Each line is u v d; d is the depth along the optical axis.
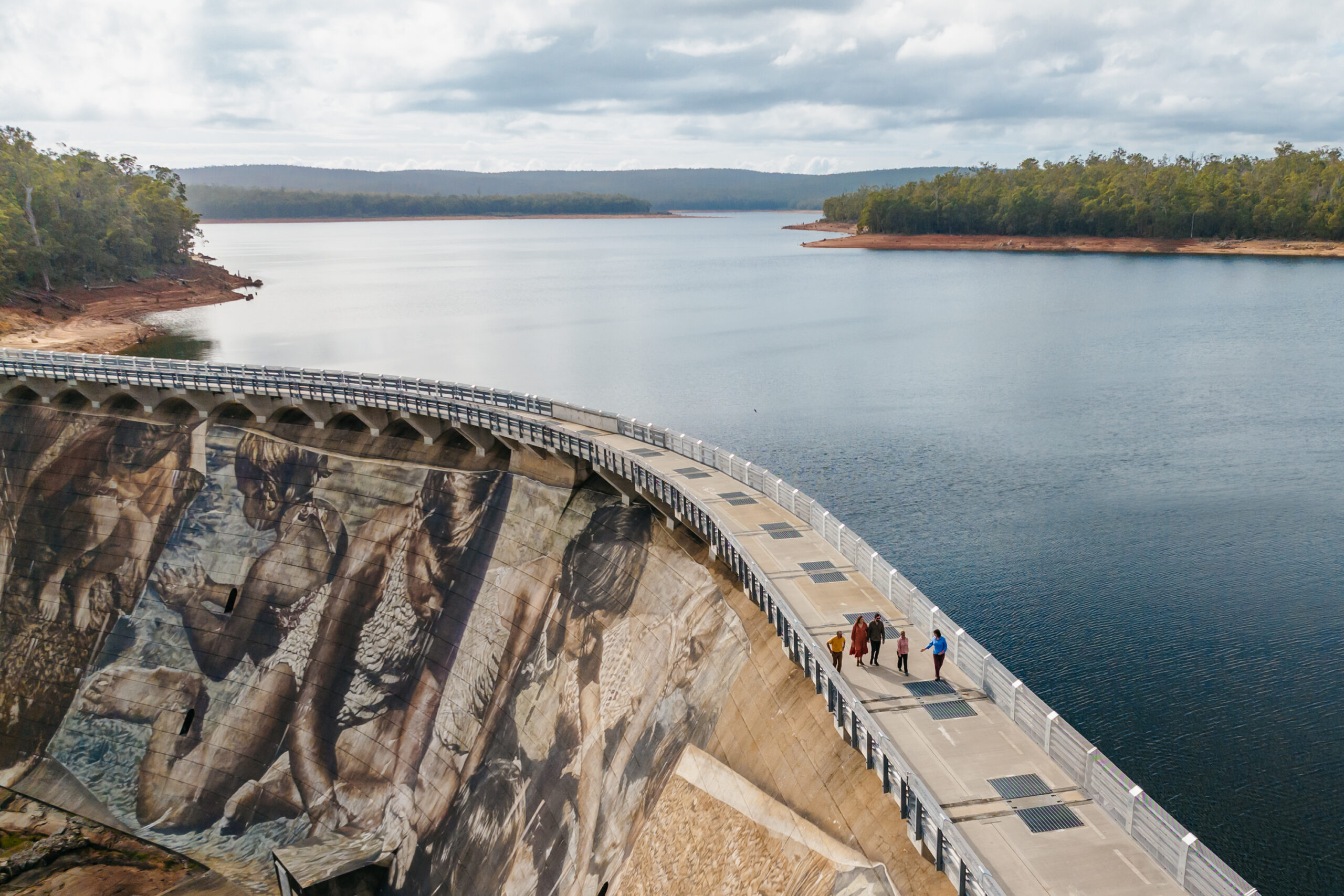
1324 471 77.25
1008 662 49.78
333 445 60.88
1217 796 40.22
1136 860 20.12
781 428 94.25
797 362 129.38
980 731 25.11
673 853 31.19
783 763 29.25
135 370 64.44
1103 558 61.66
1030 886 19.44
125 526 61.84
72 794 51.31
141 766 51.88
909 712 26.08
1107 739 43.69
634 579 43.91
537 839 38.97
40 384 68.56
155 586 58.97
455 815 43.34
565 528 49.59
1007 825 21.39
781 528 39.16
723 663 35.28
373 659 51.53
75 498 63.84
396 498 56.72
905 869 22.80
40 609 60.41
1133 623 53.47
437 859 42.41
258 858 46.28
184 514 61.19
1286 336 135.25
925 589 57.62
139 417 66.12
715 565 40.03
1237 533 65.12
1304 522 66.75
